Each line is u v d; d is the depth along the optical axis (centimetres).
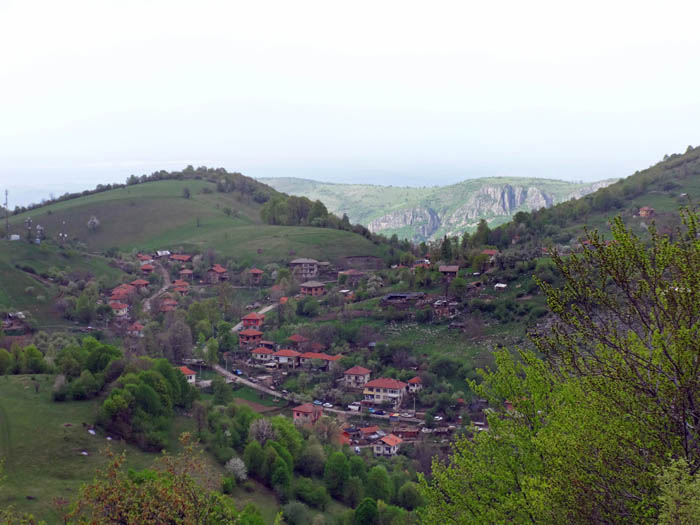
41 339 12094
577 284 1892
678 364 1652
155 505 2462
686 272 1677
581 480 1752
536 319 11481
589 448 1811
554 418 2183
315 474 7188
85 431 6419
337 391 10862
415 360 11525
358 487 6725
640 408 1780
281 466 6519
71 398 7156
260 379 11600
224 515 2825
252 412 8181
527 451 2320
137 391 6912
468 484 2492
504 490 2336
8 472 5344
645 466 1689
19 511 4684
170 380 7706
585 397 1959
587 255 1888
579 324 1867
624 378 1755
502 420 2547
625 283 1772
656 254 1764
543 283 1981
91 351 8425
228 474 6300
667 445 1688
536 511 1856
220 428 7219
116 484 2528
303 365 12375
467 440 2720
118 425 6625
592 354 1862
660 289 1711
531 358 2469
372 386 10612
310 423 8862
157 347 12494
